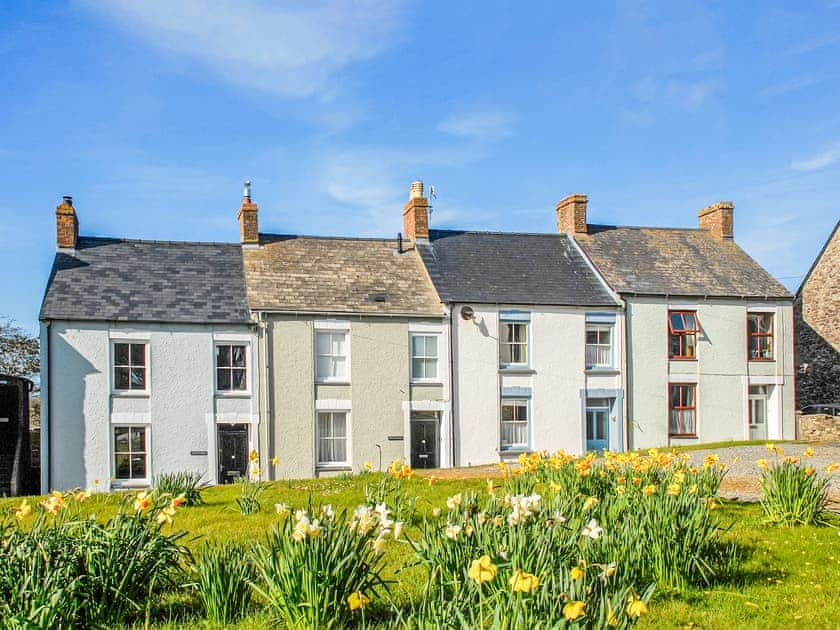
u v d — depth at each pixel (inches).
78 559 330.3
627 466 598.9
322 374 1183.6
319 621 312.7
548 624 255.4
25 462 1115.3
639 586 377.4
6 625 292.5
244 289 1213.1
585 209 1456.7
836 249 1581.0
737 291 1376.7
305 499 624.4
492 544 341.1
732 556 435.8
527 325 1274.6
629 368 1311.5
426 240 1373.0
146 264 1229.1
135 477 1099.9
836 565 436.1
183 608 350.6
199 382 1128.8
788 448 1110.4
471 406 1232.2
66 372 1083.9
